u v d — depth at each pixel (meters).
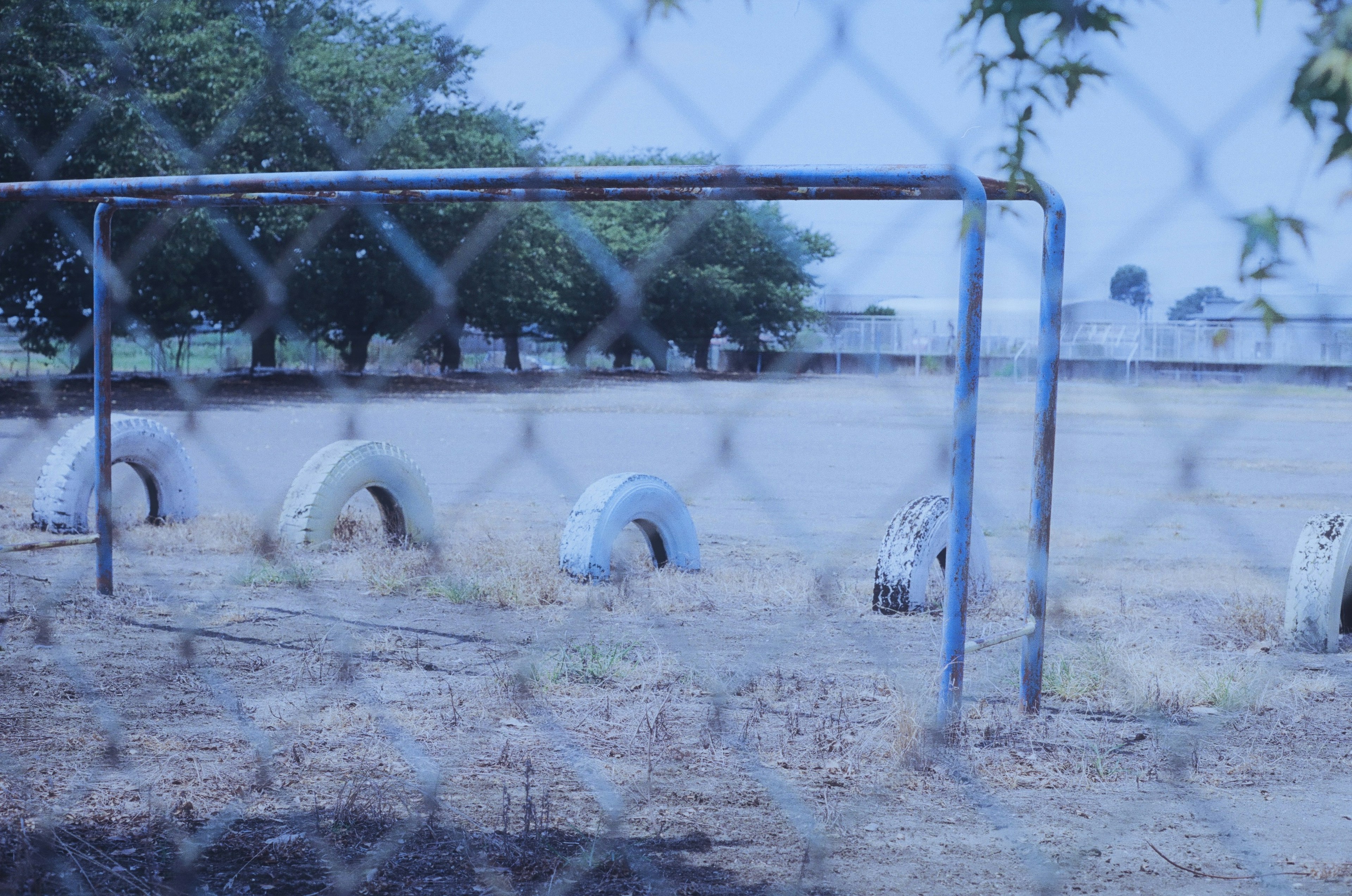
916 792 4.16
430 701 5.28
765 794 4.10
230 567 8.65
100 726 4.75
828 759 4.51
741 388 41.94
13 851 3.27
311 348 38.25
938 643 6.74
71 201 5.85
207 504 11.71
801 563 9.46
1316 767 4.57
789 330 47.56
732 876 3.35
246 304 33.53
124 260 25.38
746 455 19.27
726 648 6.50
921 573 7.55
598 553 8.27
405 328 38.03
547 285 39.56
